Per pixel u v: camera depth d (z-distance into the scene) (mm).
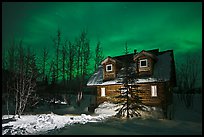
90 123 15633
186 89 31641
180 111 21625
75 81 37094
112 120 17156
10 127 13844
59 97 34219
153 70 23016
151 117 18391
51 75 35156
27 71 21906
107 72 25797
